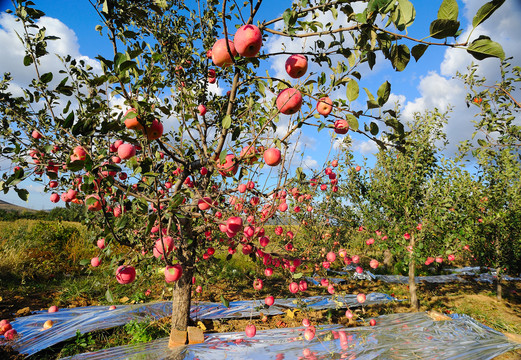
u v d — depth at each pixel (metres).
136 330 4.46
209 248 4.04
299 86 2.04
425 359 3.25
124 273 2.14
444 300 7.79
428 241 6.52
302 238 5.58
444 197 6.63
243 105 3.74
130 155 1.94
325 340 3.65
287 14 1.64
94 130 1.81
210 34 3.78
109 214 2.16
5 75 3.15
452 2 0.92
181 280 3.82
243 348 3.48
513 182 7.87
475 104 4.43
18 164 2.36
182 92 3.39
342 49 1.81
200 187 3.44
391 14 1.12
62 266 8.56
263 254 3.07
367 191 7.35
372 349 3.45
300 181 3.35
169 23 3.69
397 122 1.44
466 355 3.39
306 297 6.96
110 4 1.84
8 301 5.80
